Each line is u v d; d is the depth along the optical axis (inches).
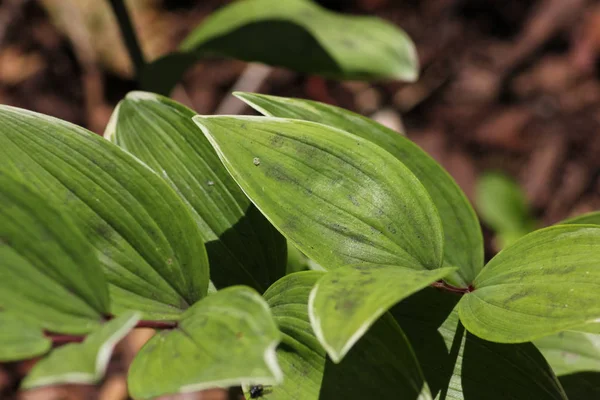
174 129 20.8
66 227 18.1
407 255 19.5
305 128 19.7
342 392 18.8
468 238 21.2
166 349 17.9
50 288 18.0
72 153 19.3
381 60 28.1
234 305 18.0
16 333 17.5
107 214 19.2
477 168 50.3
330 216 19.5
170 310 19.2
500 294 19.2
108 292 18.3
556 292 18.8
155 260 19.3
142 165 19.4
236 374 17.3
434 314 20.0
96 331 17.4
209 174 20.7
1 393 39.3
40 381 16.8
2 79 49.5
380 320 18.9
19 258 17.9
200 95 50.0
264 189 19.4
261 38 27.8
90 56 50.5
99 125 48.8
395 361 18.8
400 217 19.5
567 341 22.2
